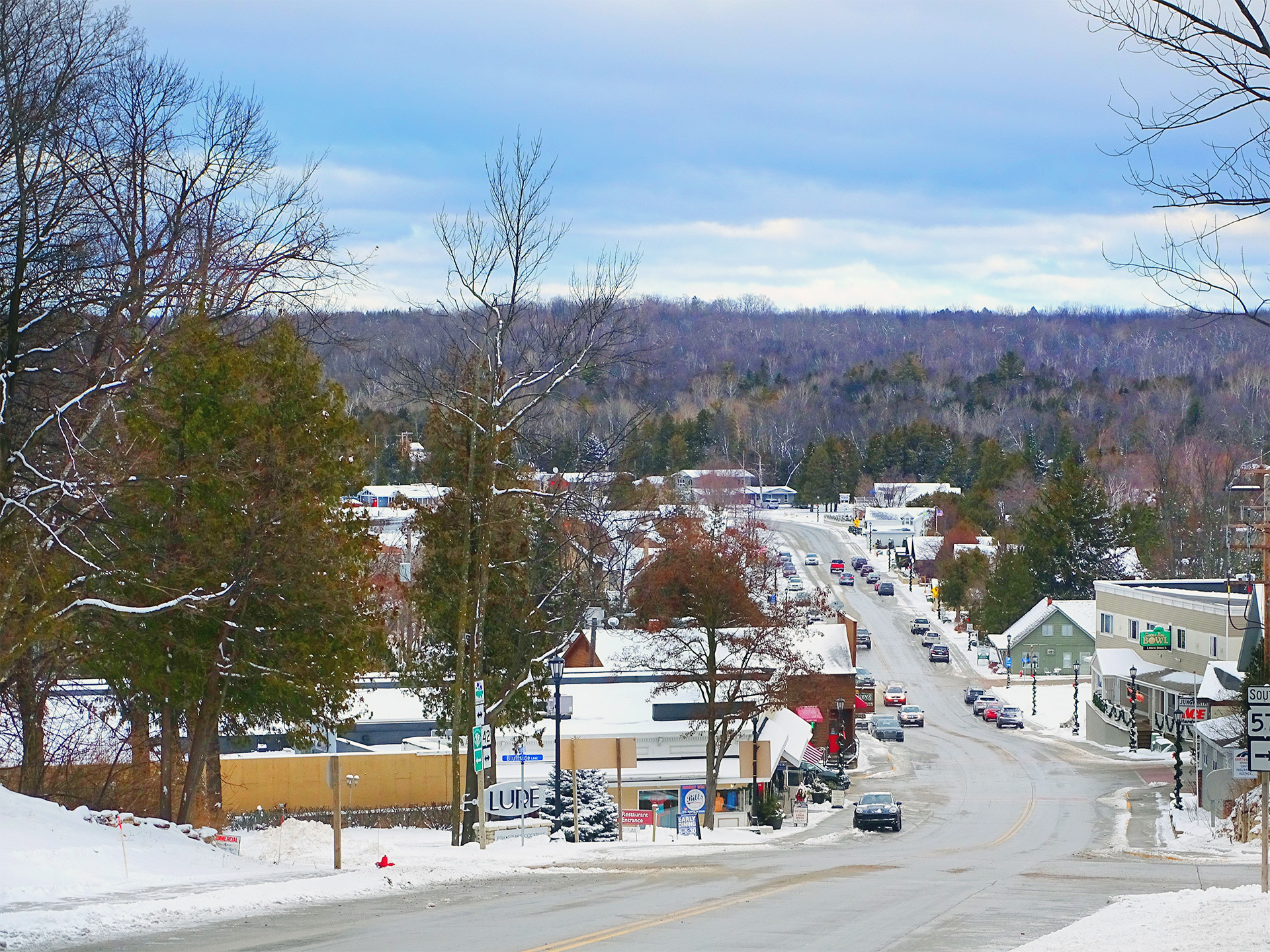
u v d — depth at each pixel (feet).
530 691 158.40
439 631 147.84
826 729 290.56
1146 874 100.73
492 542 140.26
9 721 122.83
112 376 105.60
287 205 124.98
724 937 55.47
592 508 155.22
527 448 165.07
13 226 100.32
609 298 128.77
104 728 139.33
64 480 96.12
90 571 100.22
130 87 116.16
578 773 167.53
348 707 122.01
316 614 110.32
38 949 50.88
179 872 77.30
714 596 193.06
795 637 262.06
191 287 115.65
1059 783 256.93
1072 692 409.08
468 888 78.54
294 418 111.45
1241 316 47.80
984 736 339.77
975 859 125.39
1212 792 189.67
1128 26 46.91
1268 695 70.95
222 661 109.81
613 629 261.24
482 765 116.16
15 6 98.02
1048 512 513.86
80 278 105.40
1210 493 476.13
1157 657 318.86
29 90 99.91
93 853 76.07
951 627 518.78
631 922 60.59
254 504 105.91
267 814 166.09
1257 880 92.99
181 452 106.42
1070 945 49.34
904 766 288.92
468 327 127.65
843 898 74.95
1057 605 446.19
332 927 58.18
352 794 180.65
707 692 195.52
